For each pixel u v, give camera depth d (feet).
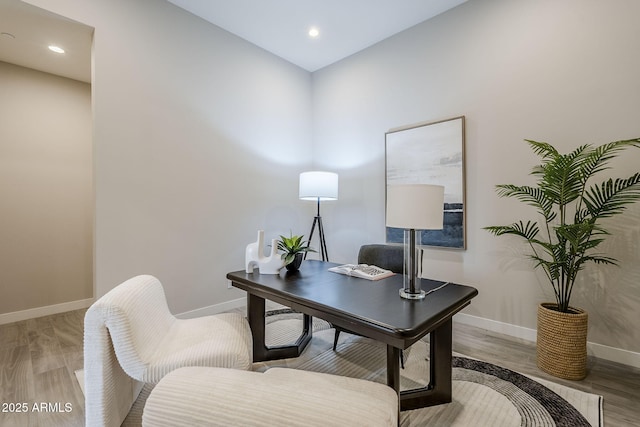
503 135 8.70
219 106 10.73
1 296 9.88
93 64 8.01
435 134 10.01
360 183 12.39
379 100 11.70
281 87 12.87
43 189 10.75
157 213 9.15
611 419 5.16
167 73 9.36
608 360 7.15
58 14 7.43
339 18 10.30
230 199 11.08
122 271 8.43
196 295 10.10
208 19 10.34
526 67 8.29
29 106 10.50
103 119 8.09
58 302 11.00
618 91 7.04
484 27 9.02
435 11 9.89
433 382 5.59
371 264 8.11
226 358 4.51
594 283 7.36
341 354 7.54
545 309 6.75
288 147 13.14
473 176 9.25
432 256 10.11
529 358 7.30
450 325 5.53
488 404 5.57
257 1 9.44
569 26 7.64
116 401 4.53
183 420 2.45
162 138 9.25
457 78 9.59
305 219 13.85
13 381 6.39
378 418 2.43
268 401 2.49
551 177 6.59
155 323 4.96
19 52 9.44
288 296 5.48
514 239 8.55
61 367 6.95
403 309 4.69
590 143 7.38
